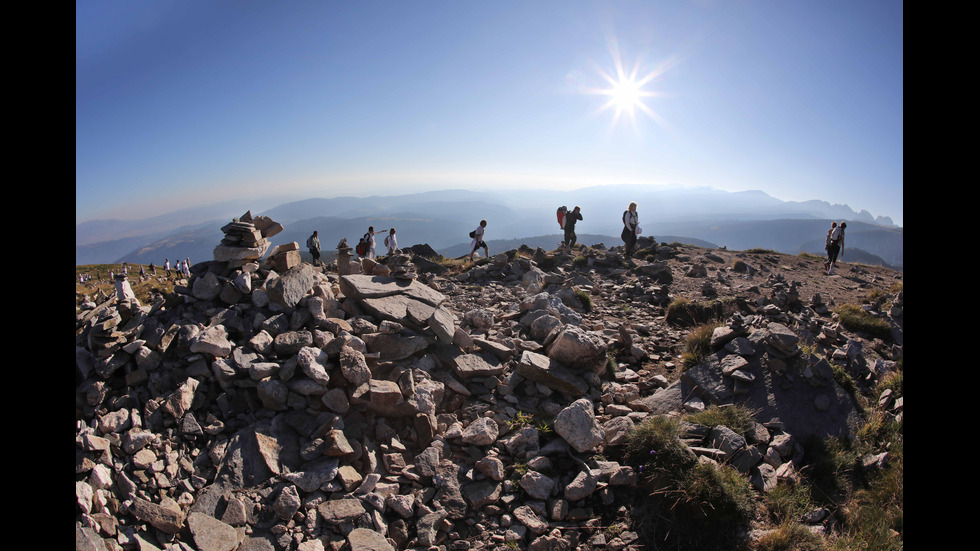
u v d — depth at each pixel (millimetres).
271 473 5680
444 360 8258
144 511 4938
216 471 5645
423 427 6672
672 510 5684
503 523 5523
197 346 6617
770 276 18875
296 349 7203
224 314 7430
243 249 8148
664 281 18016
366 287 9266
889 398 7805
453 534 5410
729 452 6488
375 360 7590
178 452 5734
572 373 8414
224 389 6523
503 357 8805
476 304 13898
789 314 12172
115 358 6195
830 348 10344
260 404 6523
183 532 4965
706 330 9797
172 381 6418
